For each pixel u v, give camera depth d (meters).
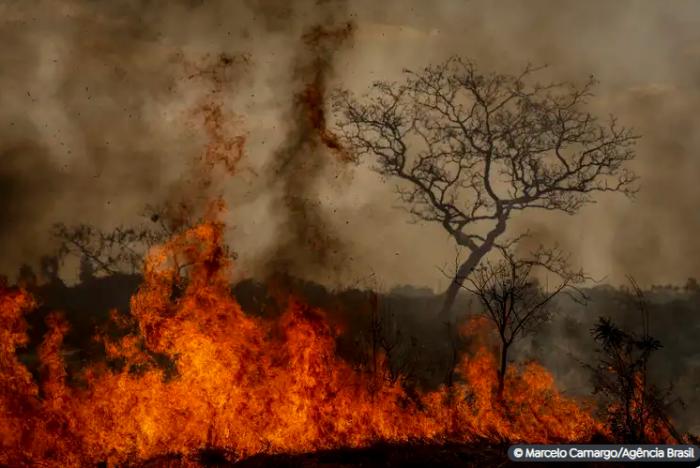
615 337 19.42
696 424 22.88
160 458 16.72
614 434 18.38
